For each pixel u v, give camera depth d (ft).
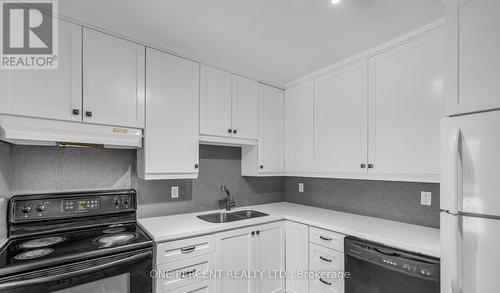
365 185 7.50
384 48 6.12
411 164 5.56
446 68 3.90
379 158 6.16
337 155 7.19
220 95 7.44
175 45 6.34
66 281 3.94
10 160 5.19
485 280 3.31
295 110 8.72
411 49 5.60
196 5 4.70
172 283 5.41
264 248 7.07
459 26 3.78
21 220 5.05
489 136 3.33
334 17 5.05
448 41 3.89
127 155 6.72
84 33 5.25
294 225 7.29
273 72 8.10
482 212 3.35
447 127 3.76
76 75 5.13
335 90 7.32
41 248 4.44
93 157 6.25
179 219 6.88
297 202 9.70
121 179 6.62
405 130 5.68
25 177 5.40
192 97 6.83
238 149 9.04
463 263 3.49
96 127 5.39
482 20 3.53
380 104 6.18
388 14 4.93
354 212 7.74
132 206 6.45
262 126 8.49
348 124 6.92
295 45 6.29
